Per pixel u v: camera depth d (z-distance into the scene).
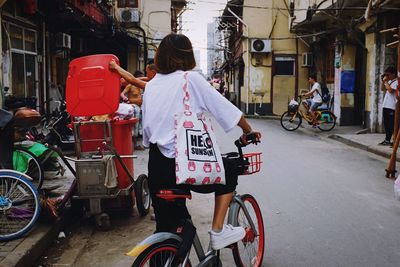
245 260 4.09
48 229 4.98
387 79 11.78
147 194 6.15
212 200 6.75
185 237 3.08
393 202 6.72
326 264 4.46
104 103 4.78
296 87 25.17
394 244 5.01
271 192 7.23
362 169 9.23
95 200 5.32
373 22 14.72
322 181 8.05
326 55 21.28
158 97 3.14
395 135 8.80
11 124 5.20
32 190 4.79
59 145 8.44
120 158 5.33
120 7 27.55
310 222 5.75
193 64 3.24
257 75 25.25
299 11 21.09
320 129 16.25
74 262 4.59
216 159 3.10
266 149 11.89
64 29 17.42
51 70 16.11
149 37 29.19
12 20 12.18
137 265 2.89
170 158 3.08
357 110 17.92
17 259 4.14
